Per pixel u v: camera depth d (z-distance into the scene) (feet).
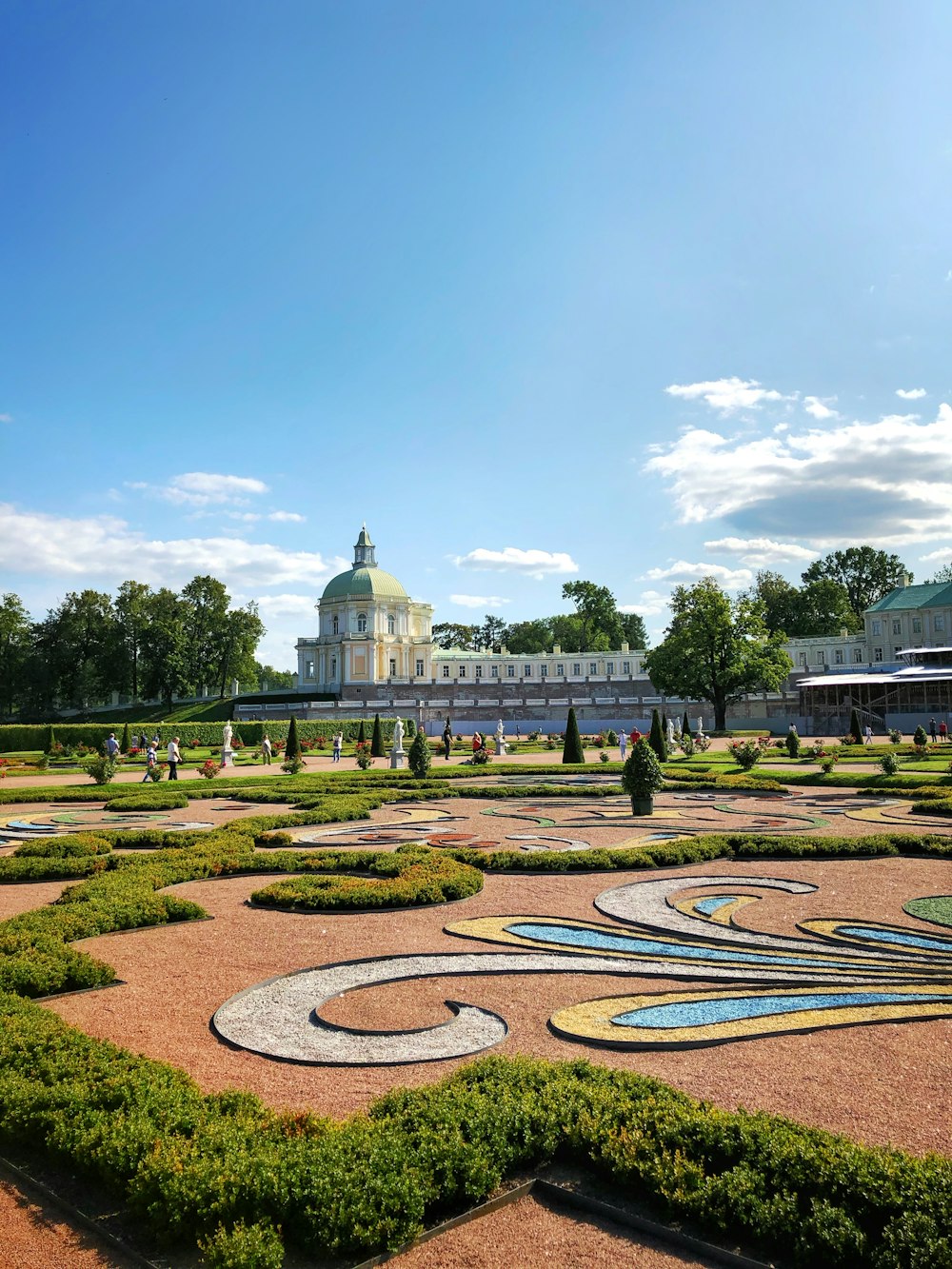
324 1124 27.20
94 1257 24.04
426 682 481.87
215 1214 23.58
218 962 49.42
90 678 475.72
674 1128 26.09
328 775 167.32
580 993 42.75
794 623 552.82
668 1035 36.68
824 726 383.24
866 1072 33.12
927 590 500.33
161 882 68.80
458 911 60.18
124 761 266.16
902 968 44.93
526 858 73.56
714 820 102.47
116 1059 32.58
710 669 340.59
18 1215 26.16
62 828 107.65
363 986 44.62
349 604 535.60
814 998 41.14
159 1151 25.67
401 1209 23.62
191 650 479.82
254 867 75.36
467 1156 25.38
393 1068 34.60
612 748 291.17
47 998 43.65
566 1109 27.73
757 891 63.98
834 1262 21.54
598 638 613.93
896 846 78.38
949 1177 22.76
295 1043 37.17
